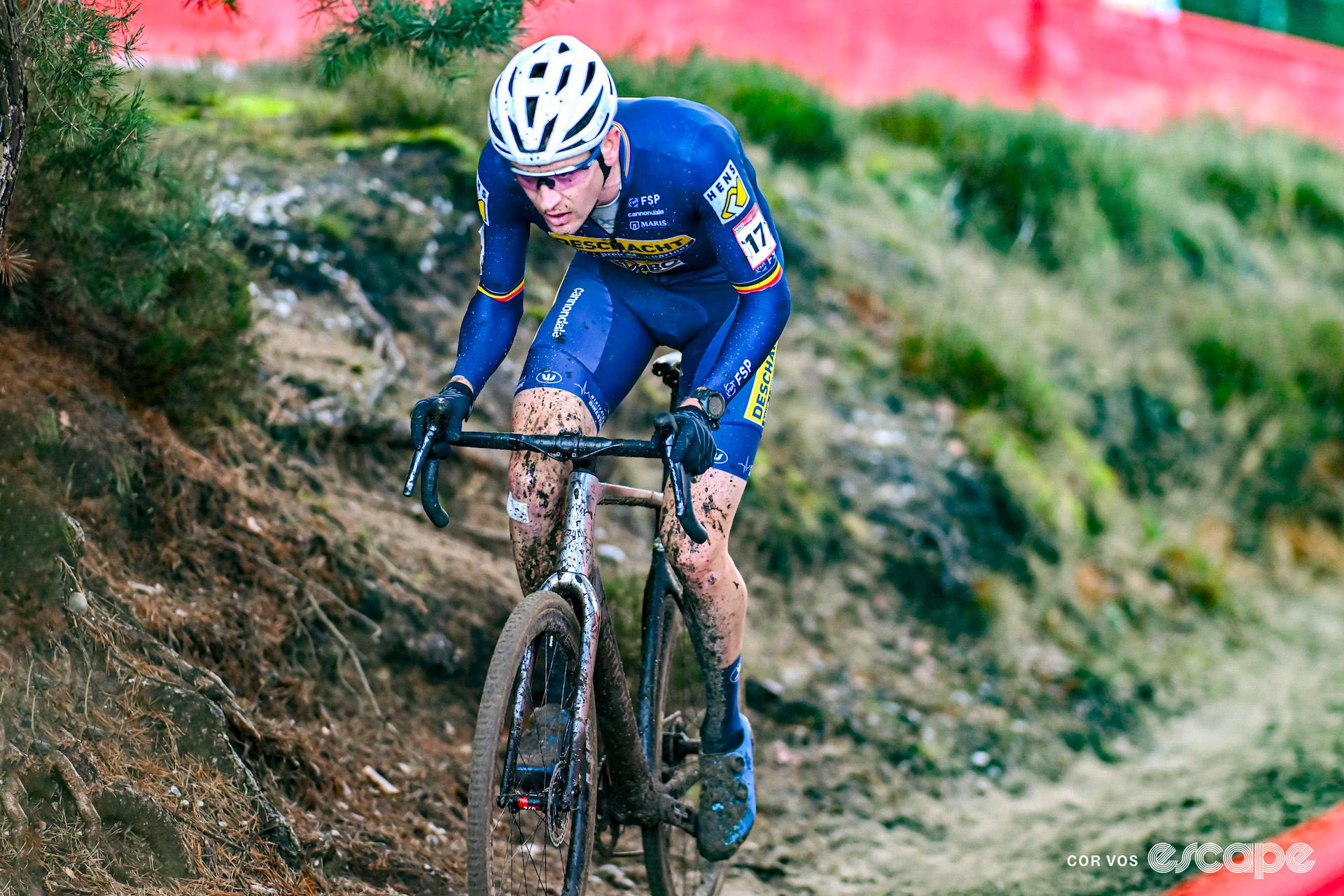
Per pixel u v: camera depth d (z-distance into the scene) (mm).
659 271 10602
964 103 35750
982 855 15523
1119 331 30016
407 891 11266
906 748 17859
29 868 8469
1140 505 26328
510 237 10008
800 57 36500
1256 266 35062
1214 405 29188
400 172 21875
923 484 22406
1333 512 28625
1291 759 18328
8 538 10078
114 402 13141
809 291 25625
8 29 9164
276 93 23984
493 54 13156
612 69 27812
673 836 14203
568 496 9523
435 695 14594
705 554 10031
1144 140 38906
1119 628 22547
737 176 9781
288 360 17328
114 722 10070
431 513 8961
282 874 10234
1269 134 42594
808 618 19719
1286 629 24438
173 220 13617
